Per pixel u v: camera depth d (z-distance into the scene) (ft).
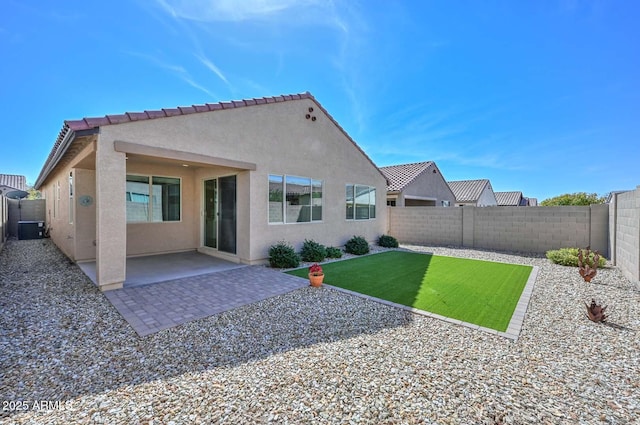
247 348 13.03
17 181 95.25
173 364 11.66
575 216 38.78
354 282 24.68
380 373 11.05
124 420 8.48
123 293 20.51
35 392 9.80
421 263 33.35
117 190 20.97
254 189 29.76
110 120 20.29
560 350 13.10
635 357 12.48
